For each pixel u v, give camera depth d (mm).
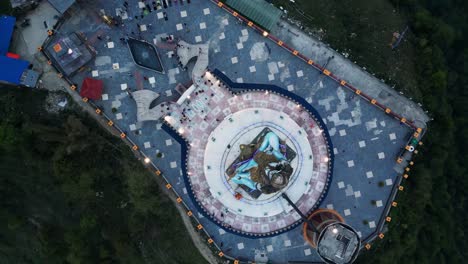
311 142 72812
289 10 72875
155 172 71875
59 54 68938
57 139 66688
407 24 76188
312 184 72625
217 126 70875
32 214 77000
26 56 71125
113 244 71062
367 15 75188
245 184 70125
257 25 72250
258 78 72938
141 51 72500
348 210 73312
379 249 71812
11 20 69562
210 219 72375
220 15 72938
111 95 72438
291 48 72688
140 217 71562
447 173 79375
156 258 72688
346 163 73312
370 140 73250
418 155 73062
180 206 72500
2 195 75438
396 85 72688
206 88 72062
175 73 72875
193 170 72375
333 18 74000
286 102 72750
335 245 63125
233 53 72875
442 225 76000
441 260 76125
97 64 72438
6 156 72312
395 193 72375
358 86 73062
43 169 71812
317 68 72438
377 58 73188
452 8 88562
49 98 70938
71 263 73062
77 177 67312
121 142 71750
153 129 72500
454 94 82000
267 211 71312
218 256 72188
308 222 68812
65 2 68438
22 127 67562
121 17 72562
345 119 73250
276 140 70250
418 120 73250
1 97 70062
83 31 72125
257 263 72312
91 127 71188
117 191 71938
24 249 81250
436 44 77875
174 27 72812
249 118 70875
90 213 72312
